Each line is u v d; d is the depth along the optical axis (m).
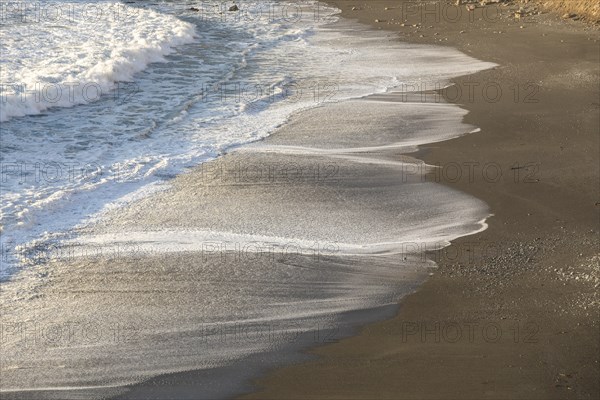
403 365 9.96
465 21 34.84
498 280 12.35
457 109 21.73
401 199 15.76
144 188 15.80
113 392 9.40
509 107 21.72
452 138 19.38
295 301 11.66
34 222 13.95
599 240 13.77
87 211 14.60
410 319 11.19
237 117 21.03
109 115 20.62
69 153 17.50
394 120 20.86
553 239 13.86
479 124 20.39
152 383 9.58
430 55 28.73
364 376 9.73
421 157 18.11
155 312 11.27
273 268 12.67
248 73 26.08
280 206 15.19
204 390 9.45
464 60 27.59
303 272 12.57
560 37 30.19
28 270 12.34
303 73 26.22
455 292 11.98
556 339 10.55
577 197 15.73
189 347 10.38
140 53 26.48
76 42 27.95
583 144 18.72
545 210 15.15
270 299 11.71
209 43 30.98
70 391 9.40
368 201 15.61
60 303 11.45
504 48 29.02
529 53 27.98
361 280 12.37
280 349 10.36
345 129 20.11
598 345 10.40
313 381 9.62
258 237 13.80
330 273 12.57
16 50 26.16
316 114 21.44
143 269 12.51
